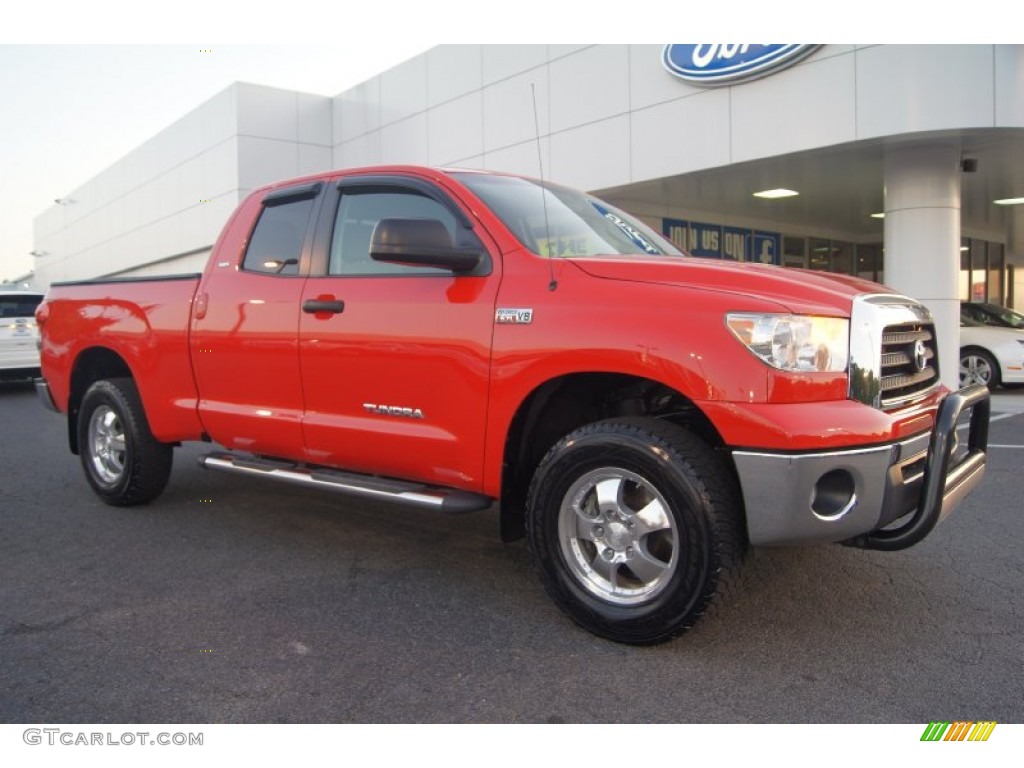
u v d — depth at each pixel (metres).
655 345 3.15
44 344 6.02
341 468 4.32
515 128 14.39
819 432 2.94
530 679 3.08
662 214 15.27
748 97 11.14
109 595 3.98
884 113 9.99
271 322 4.43
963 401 3.35
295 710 2.87
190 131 21.73
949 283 10.94
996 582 4.06
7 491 6.18
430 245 3.59
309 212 4.52
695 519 3.07
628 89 12.53
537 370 3.43
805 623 3.58
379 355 3.95
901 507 3.21
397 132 17.31
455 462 3.75
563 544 3.46
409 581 4.16
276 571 4.32
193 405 4.91
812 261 19.06
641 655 3.28
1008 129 9.75
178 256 23.28
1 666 3.21
